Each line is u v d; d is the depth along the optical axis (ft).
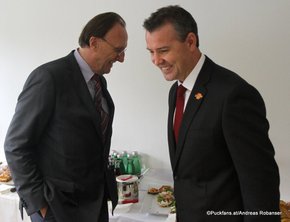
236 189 3.61
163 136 7.44
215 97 3.42
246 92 3.33
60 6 7.87
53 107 4.40
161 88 7.29
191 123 3.57
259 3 6.18
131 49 7.41
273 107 6.35
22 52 8.45
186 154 3.63
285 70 6.15
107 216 5.24
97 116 4.59
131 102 7.64
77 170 4.61
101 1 7.48
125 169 7.41
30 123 4.29
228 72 3.59
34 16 8.16
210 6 6.56
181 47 3.52
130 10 7.28
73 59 4.69
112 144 7.95
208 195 3.61
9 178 7.52
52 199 4.42
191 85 3.73
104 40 4.54
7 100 8.83
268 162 3.29
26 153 4.42
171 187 6.89
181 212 3.91
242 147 3.23
